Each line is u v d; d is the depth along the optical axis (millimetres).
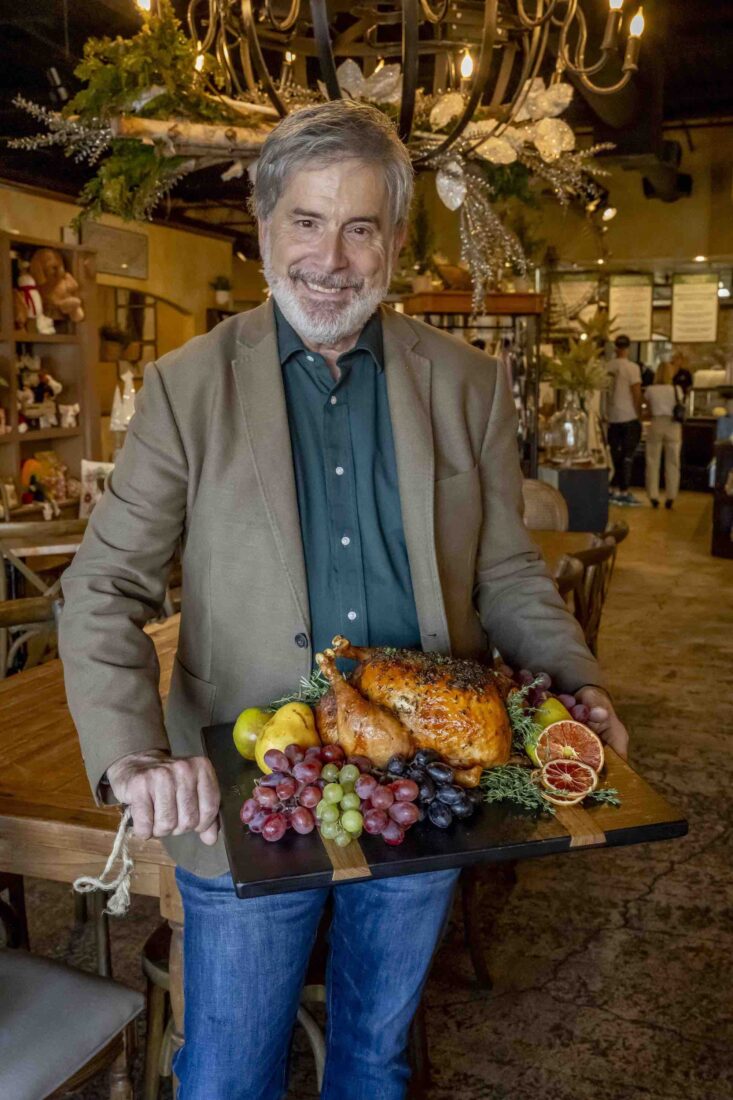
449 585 1467
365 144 1244
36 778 1640
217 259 10984
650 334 12156
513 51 2656
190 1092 1367
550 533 4152
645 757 3836
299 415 1392
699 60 7293
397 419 1402
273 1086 1431
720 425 8500
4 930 2240
